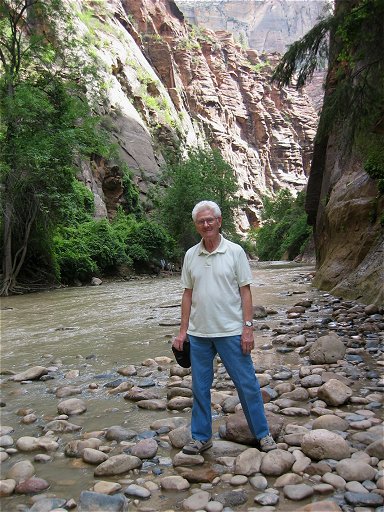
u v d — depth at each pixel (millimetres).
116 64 52250
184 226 36031
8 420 3592
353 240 10625
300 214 52406
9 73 19422
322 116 8617
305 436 2771
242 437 2984
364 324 6270
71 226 26062
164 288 17016
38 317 9969
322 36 8516
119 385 4293
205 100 88812
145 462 2777
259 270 24781
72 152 19531
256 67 114812
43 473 2691
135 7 76562
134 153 44031
